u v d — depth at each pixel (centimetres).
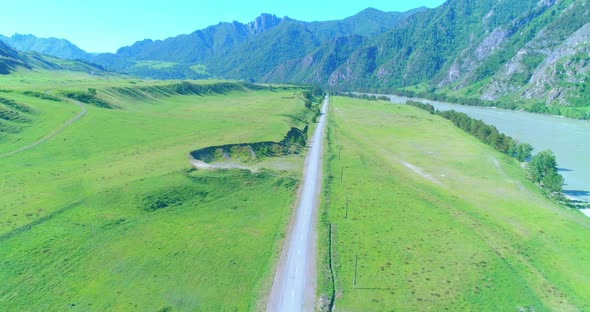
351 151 16088
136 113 18512
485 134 19450
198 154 13188
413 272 7294
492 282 7006
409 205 10375
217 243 8244
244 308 6294
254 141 15038
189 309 6181
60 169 11150
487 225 9306
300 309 6322
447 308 6312
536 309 6347
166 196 9994
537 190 12431
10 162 11231
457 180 12838
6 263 6912
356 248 8144
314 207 10262
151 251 7775
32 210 8675
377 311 6250
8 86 19388
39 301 6141
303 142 17412
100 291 6481
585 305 6519
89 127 14900
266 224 9275
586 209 11444
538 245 8488
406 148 17150
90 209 9094
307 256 7869
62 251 7438
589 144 19900
